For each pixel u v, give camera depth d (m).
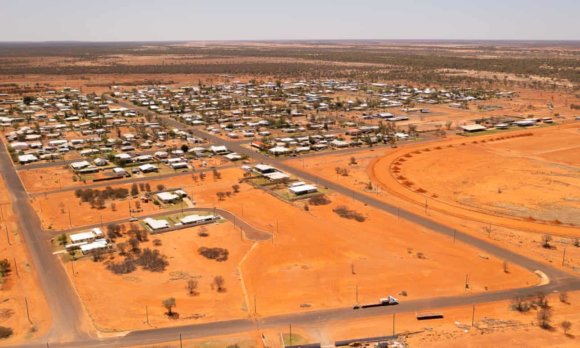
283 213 113.81
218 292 78.88
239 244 96.94
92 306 74.62
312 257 91.56
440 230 104.56
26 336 67.19
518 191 129.88
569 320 69.44
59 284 81.19
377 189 132.12
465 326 68.12
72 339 66.44
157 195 124.31
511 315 71.25
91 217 110.75
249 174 144.25
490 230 104.69
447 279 82.69
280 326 69.19
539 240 99.50
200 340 65.94
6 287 80.31
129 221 108.31
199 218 108.12
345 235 101.50
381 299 75.12
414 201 123.12
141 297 77.12
